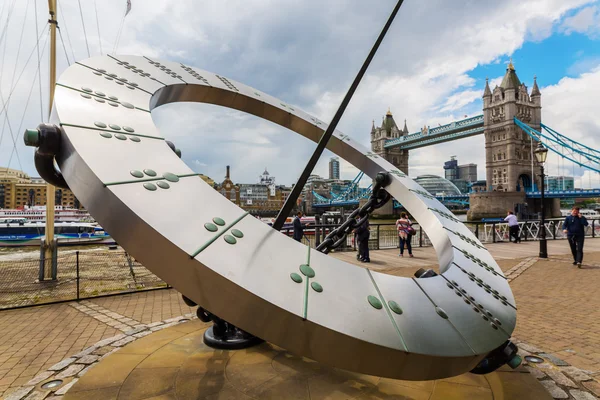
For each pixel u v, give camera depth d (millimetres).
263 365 2869
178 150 3361
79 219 39000
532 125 84562
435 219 3467
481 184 137000
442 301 2215
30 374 3730
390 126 115562
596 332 4984
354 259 11625
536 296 7023
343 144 4668
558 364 3672
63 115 2182
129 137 2277
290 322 1650
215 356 3035
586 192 53281
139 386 2576
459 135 94938
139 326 5023
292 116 4371
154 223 1718
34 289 7828
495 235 18328
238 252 1821
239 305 1675
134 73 3154
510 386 2881
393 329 1814
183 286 1719
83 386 2578
